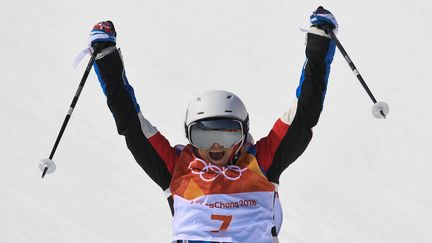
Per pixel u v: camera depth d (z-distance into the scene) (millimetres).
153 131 16375
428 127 27531
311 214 23453
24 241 22625
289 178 24797
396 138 26906
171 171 16328
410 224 23359
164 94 29312
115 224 23234
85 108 28438
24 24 33812
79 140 26750
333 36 16734
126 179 25031
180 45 32562
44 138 26922
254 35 33281
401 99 29031
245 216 15539
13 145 26516
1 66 30875
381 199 24250
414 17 34250
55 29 33656
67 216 23547
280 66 31250
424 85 29938
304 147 16484
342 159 25781
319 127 27203
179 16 34531
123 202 24062
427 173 25453
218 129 15688
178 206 15758
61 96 29219
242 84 30047
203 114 15727
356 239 22703
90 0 35469
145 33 33344
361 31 33219
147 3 35344
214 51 32219
